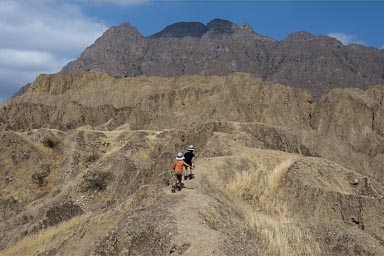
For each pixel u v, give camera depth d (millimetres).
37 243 32375
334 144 118875
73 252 22609
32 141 69438
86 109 135375
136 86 163375
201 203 18281
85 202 48531
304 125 127000
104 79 171750
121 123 125438
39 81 171375
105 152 69438
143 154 58938
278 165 27797
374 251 17797
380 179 107250
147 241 15781
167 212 16953
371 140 117625
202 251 13602
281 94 134125
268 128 84812
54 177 62344
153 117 130625
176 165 20922
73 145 69438
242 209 20578
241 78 140500
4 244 37688
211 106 127062
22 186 59219
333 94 130625
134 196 25203
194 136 64500
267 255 14602
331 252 17281
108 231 18938
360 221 22547
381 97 128875
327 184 25797
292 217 22281
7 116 132250
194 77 159875
